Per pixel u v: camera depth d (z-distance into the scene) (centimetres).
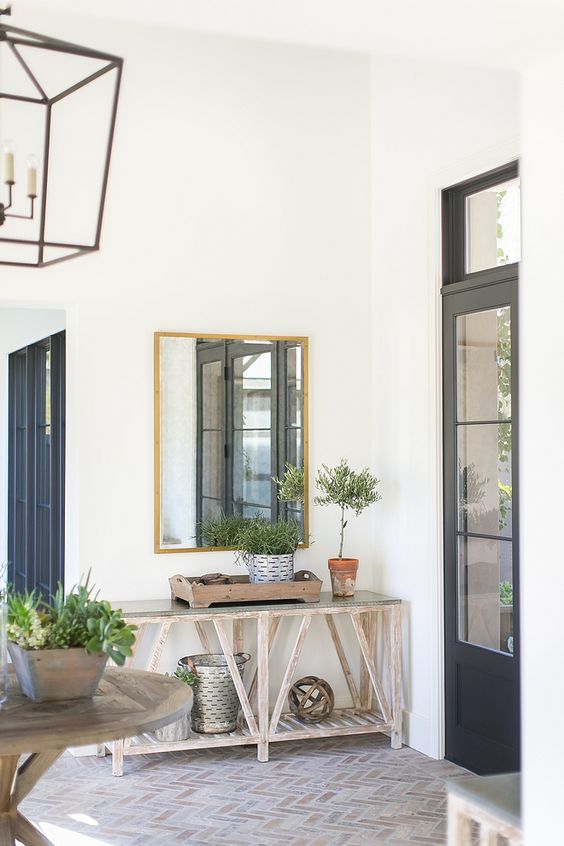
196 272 577
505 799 263
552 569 242
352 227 613
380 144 606
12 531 859
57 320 714
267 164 594
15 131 539
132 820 444
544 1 214
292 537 561
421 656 555
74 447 559
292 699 565
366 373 615
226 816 450
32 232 543
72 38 550
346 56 612
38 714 295
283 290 597
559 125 242
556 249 243
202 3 211
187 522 573
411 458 569
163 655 566
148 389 566
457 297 535
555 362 242
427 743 546
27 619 313
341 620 604
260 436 591
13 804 333
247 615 531
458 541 533
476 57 245
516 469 486
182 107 575
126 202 562
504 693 492
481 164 513
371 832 431
